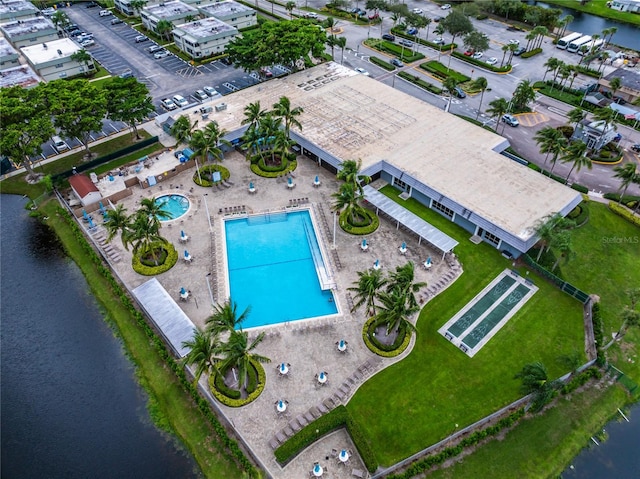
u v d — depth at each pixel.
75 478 50.50
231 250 74.44
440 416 53.47
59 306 68.38
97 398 57.47
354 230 76.12
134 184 86.06
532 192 78.38
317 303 66.50
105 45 142.12
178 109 103.75
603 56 124.12
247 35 114.94
